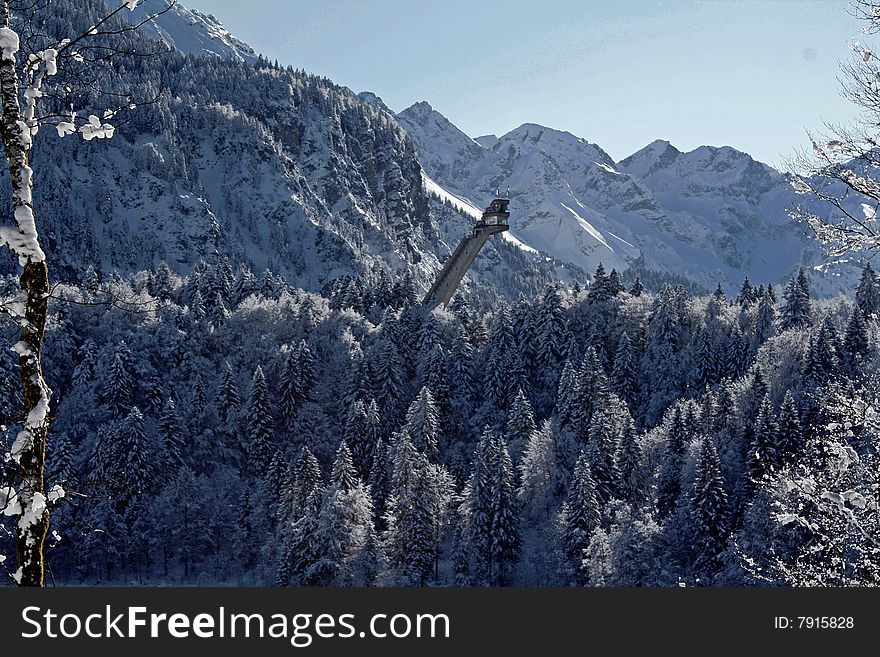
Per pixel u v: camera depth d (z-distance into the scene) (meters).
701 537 63.56
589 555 67.38
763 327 134.00
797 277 131.12
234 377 115.12
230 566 91.81
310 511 73.81
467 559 79.88
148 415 111.56
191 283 166.00
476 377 128.12
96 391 108.12
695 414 92.06
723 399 91.06
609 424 93.06
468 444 117.44
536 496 91.50
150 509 88.50
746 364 122.88
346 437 108.00
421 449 103.94
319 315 144.62
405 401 122.06
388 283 169.75
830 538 14.29
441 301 148.88
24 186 9.07
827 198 11.30
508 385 122.94
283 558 74.56
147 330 123.31
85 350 112.50
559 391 111.94
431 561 78.06
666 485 81.31
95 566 84.88
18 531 8.87
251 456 107.38
